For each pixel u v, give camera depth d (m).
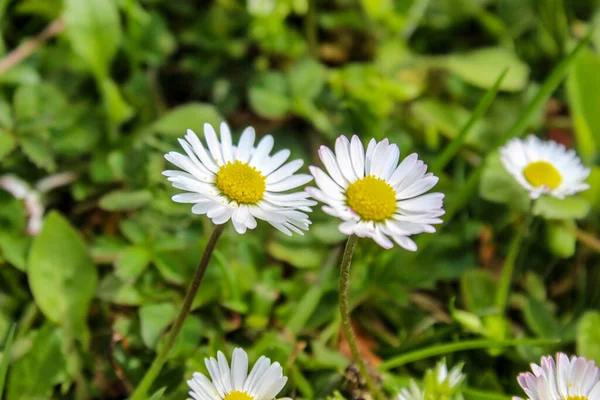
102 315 0.30
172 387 0.28
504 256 0.33
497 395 0.28
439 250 0.31
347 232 0.24
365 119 0.34
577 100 0.34
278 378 0.26
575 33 0.39
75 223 0.32
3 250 0.29
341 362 0.29
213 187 0.25
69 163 0.32
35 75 0.33
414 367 0.30
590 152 0.34
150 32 0.34
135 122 0.33
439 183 0.33
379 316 0.31
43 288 0.29
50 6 0.34
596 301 0.32
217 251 0.29
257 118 0.34
